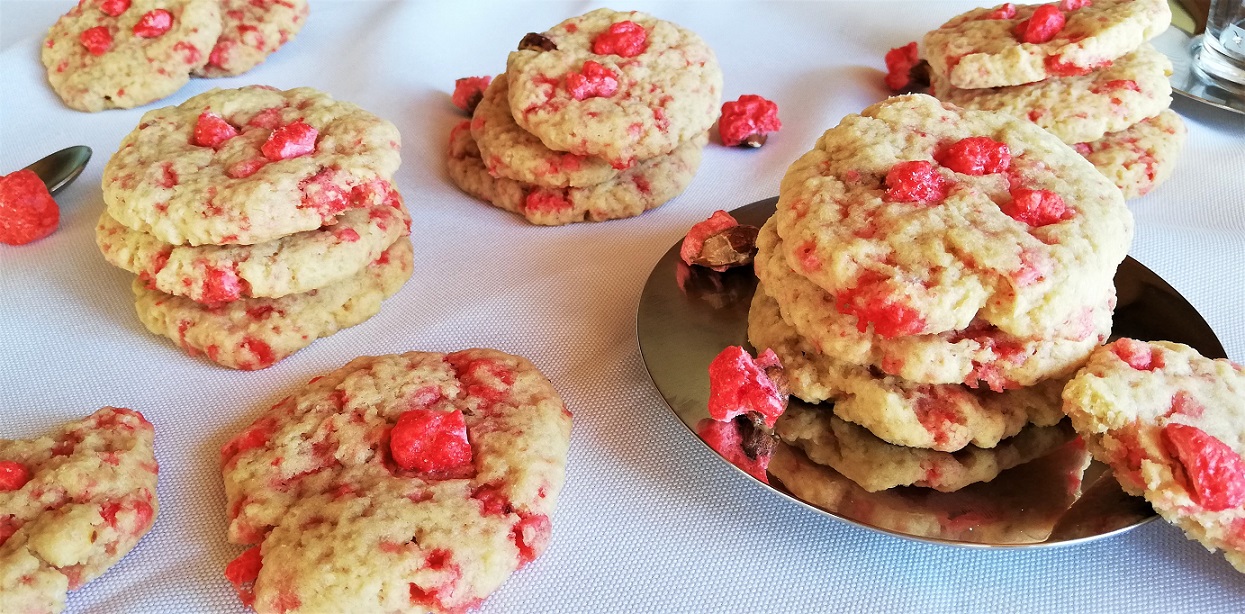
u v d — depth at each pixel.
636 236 0.27
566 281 0.26
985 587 0.18
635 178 0.28
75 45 0.33
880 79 0.34
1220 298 0.24
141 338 0.24
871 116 0.22
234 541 0.18
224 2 0.35
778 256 0.21
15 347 0.23
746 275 0.24
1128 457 0.17
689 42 0.28
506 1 0.39
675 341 0.22
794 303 0.20
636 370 0.23
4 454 0.19
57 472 0.18
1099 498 0.18
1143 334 0.21
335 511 0.17
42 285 0.25
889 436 0.19
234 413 0.22
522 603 0.18
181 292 0.22
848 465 0.19
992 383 0.19
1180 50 0.32
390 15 0.37
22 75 0.33
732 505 0.20
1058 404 0.19
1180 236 0.26
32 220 0.26
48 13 0.38
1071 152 0.21
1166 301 0.22
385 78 0.34
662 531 0.19
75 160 0.29
